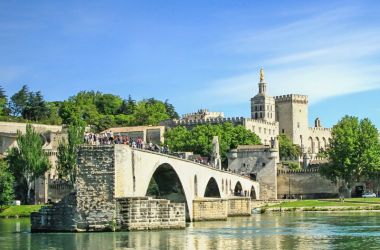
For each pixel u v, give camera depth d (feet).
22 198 576.20
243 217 462.19
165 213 295.07
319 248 230.68
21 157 557.33
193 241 250.78
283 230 314.14
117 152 285.84
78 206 284.20
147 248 225.15
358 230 313.32
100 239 253.03
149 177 318.45
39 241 249.96
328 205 571.28
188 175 395.75
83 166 285.43
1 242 249.55
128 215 282.97
